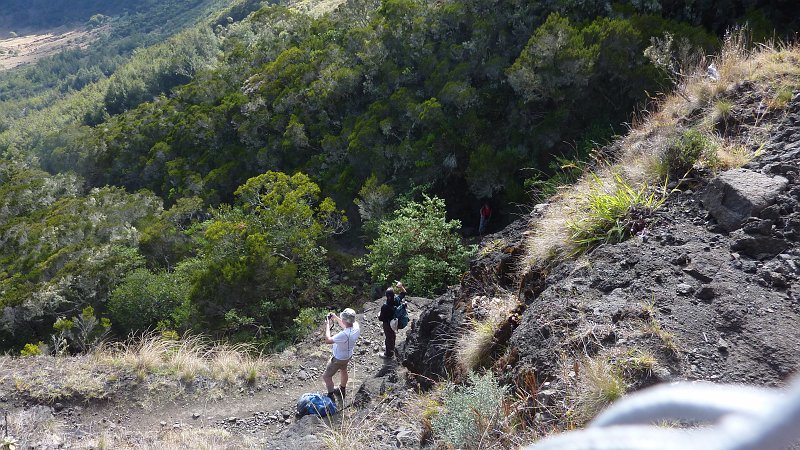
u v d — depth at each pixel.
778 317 3.84
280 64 29.64
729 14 16.03
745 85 6.37
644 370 3.66
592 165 7.30
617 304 4.25
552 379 4.05
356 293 16.50
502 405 4.16
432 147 18.95
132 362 9.34
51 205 31.06
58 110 95.38
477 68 20.23
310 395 7.68
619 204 5.25
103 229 23.05
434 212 14.67
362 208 18.70
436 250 13.86
